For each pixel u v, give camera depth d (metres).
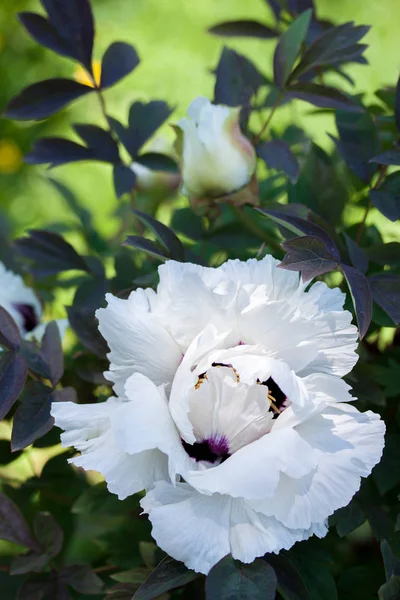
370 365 0.84
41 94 0.84
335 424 0.69
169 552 0.67
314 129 1.80
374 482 0.82
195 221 0.89
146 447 0.66
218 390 0.69
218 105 0.83
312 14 0.92
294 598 0.69
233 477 0.66
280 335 0.70
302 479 0.67
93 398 0.86
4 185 2.21
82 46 0.85
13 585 0.97
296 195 0.85
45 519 0.81
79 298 0.87
